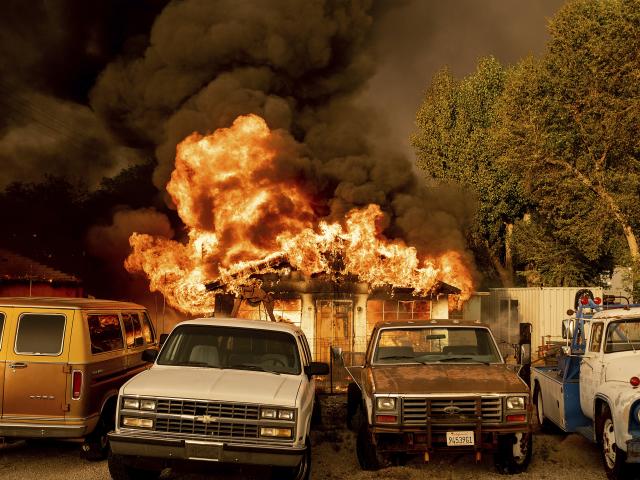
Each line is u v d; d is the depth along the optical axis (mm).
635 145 26109
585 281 32594
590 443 9766
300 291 19344
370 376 8258
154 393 6801
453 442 7418
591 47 25594
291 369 7871
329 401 14141
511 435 7836
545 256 32156
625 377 7672
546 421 10492
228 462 6543
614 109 25578
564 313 24516
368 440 8070
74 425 8000
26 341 8125
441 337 9125
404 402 7551
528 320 25266
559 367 10047
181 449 6531
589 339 8781
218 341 8109
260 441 6656
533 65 28609
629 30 24734
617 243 28828
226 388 6926
